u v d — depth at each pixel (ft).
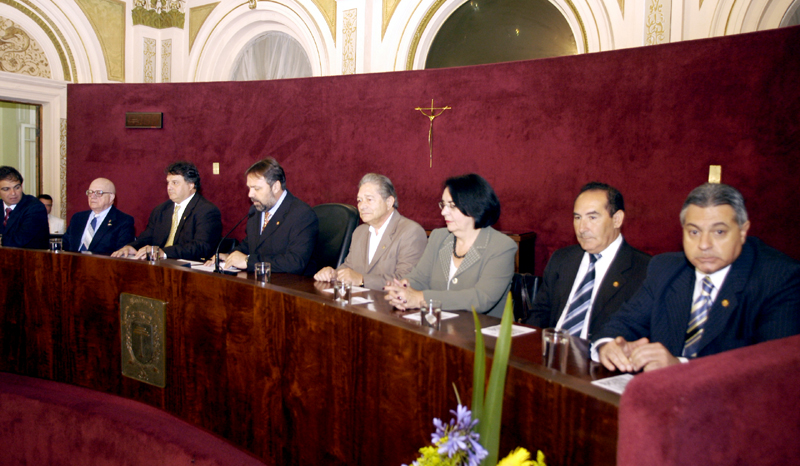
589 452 3.09
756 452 2.20
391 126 14.10
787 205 9.31
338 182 14.98
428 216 13.70
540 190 12.17
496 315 7.14
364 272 8.75
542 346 4.01
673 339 4.93
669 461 2.04
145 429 7.03
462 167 13.17
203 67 20.63
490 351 3.84
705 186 4.64
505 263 6.85
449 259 7.43
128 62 20.76
